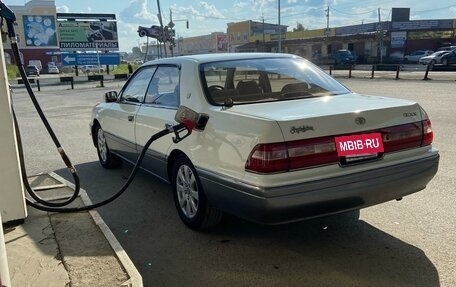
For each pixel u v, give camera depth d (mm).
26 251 3385
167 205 4996
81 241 3547
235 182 3398
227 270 3479
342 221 4352
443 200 4852
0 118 3672
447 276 3289
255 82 4285
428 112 11055
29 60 61031
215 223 4086
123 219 4621
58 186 4930
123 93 5906
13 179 3799
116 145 6016
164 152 4500
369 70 34781
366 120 3475
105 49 58500
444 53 33969
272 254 3717
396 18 55812
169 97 4629
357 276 3320
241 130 3402
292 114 3377
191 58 4613
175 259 3691
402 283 3209
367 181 3420
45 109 15758
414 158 3713
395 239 3926
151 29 30953
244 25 80188
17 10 60219
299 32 65562
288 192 3174
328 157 3307
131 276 2994
